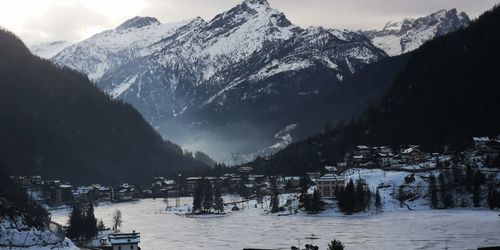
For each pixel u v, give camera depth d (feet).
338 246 606.96
